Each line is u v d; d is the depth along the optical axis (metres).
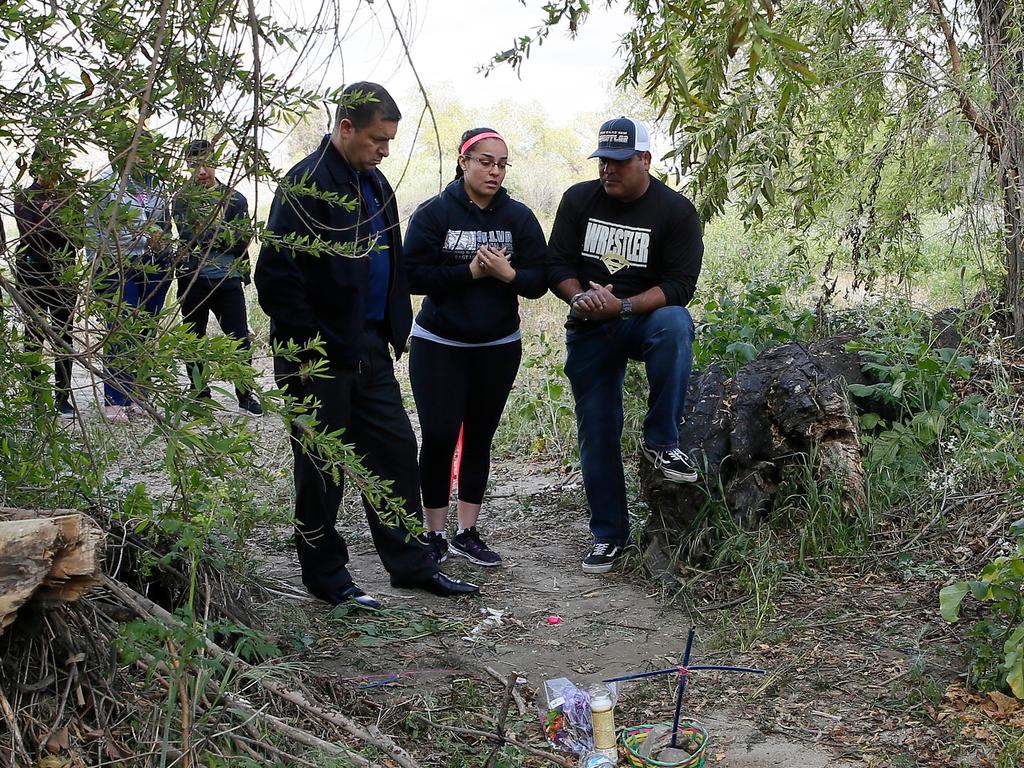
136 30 2.57
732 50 2.11
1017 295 6.22
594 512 5.20
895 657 3.95
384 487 3.26
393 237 4.49
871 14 5.92
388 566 4.81
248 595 4.07
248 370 2.67
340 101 2.89
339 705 3.56
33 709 2.68
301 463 4.36
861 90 6.05
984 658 3.69
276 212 4.19
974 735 3.32
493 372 5.05
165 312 2.57
